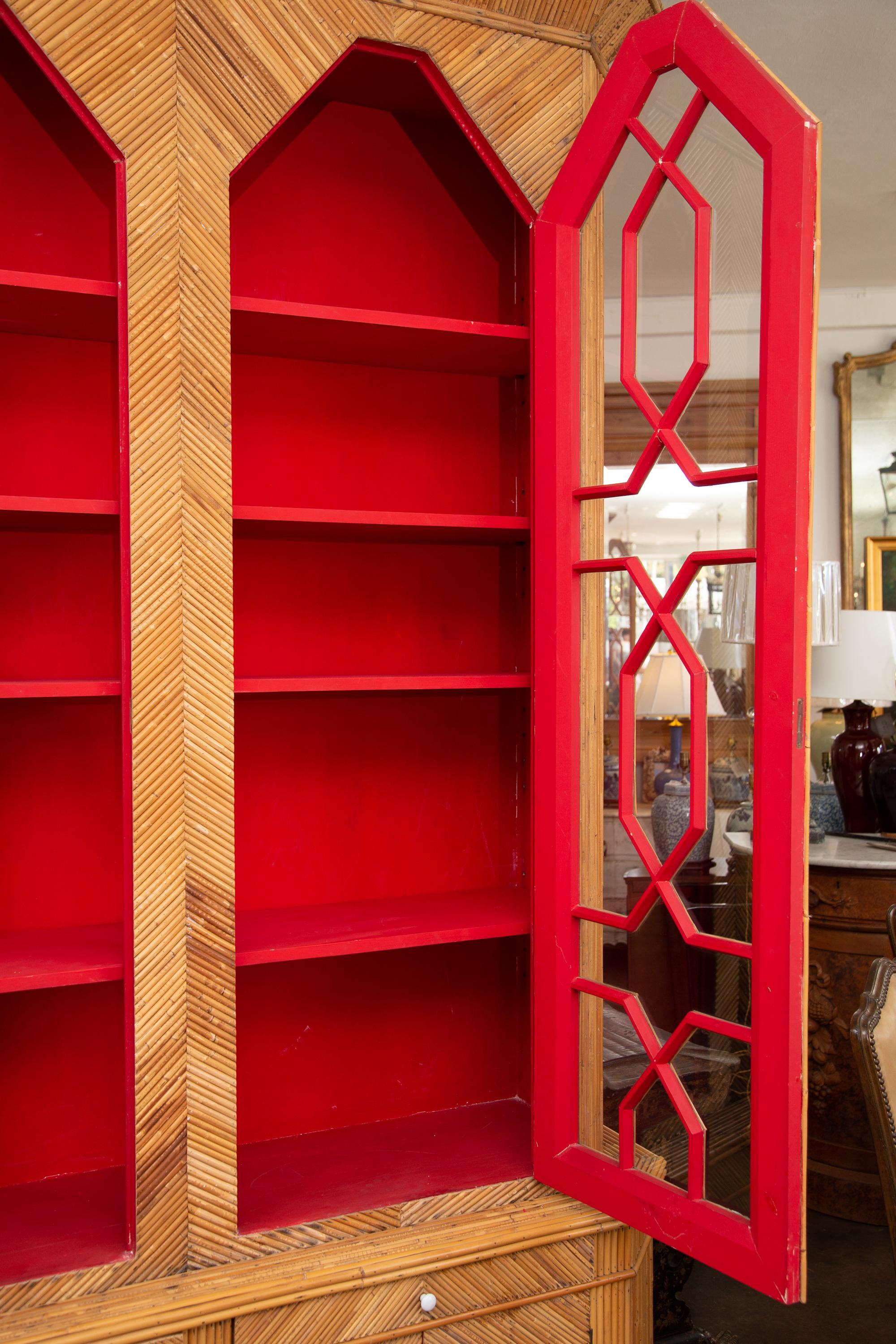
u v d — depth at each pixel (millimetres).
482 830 2229
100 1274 1530
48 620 1894
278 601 2062
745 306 1475
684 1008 1561
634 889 1654
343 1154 1933
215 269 1561
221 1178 1594
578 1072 1765
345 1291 1636
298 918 1934
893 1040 1639
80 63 1473
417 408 2141
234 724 1737
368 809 2133
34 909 1890
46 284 1506
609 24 1812
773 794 1415
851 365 5027
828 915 3234
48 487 1873
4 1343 1462
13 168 1821
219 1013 1594
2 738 1873
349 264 2066
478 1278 1730
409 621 2162
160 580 1548
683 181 1561
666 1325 2434
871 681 3504
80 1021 1912
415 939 1796
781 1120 1401
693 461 1551
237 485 2008
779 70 3184
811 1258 2982
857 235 4367
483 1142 1986
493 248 2180
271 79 1586
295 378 2045
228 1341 1579
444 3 1695
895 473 5035
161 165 1524
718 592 1518
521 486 2201
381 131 2090
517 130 1767
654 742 1623
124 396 1525
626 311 1657
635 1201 1614
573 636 1759
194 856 1574
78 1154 1909
